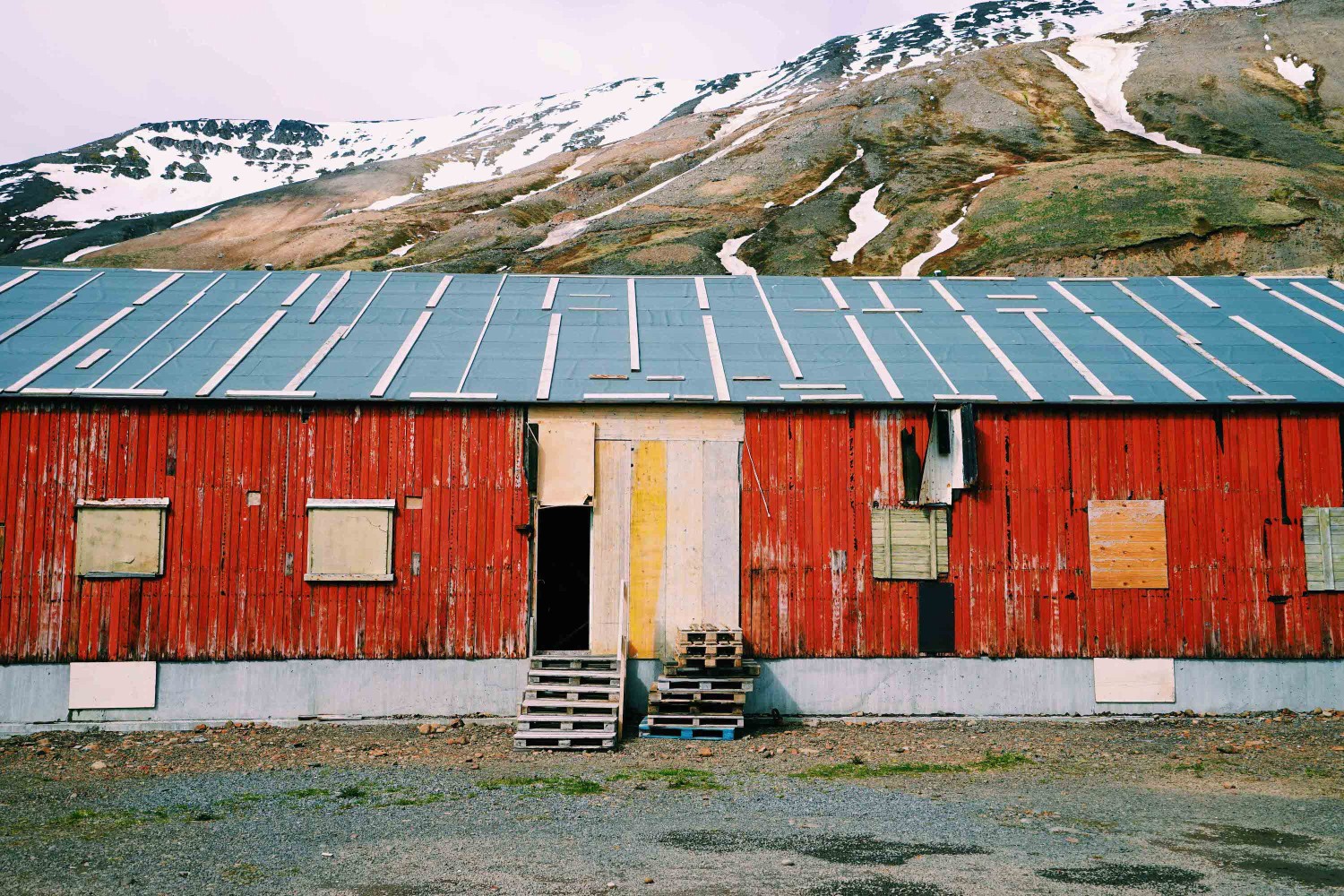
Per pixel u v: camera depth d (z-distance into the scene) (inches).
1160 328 841.5
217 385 689.6
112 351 737.6
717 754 576.7
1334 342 805.9
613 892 317.4
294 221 6259.8
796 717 685.3
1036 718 689.0
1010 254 2878.9
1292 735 626.8
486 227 4653.1
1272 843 377.1
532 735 590.6
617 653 669.3
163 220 6599.4
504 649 676.1
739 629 661.9
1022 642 695.7
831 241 3454.7
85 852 364.5
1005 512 703.1
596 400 697.6
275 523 671.8
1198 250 2743.6
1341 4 5831.7
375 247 4643.2
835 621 692.7
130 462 665.6
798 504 700.7
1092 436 709.9
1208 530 705.6
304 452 678.5
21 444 660.1
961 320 862.5
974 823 407.2
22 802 448.1
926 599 695.7
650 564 690.2
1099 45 6348.4
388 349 767.7
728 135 5910.4
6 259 5954.7
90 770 528.1
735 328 840.3
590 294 912.9
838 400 703.7
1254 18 6003.9
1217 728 652.7
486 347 781.9
